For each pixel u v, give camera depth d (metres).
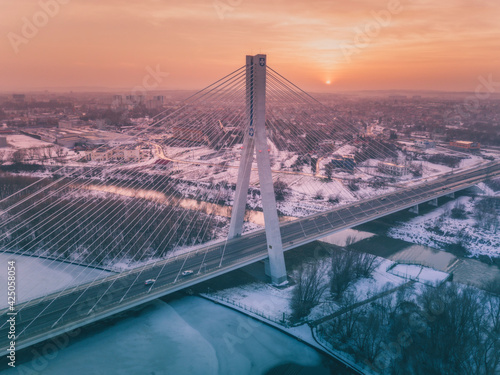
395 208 144.50
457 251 127.12
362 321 84.19
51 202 162.25
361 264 108.81
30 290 94.50
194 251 106.81
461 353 70.94
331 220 130.75
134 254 115.75
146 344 80.19
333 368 74.88
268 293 99.62
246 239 115.88
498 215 154.88
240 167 112.94
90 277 101.88
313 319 88.38
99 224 138.12
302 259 119.75
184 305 94.69
